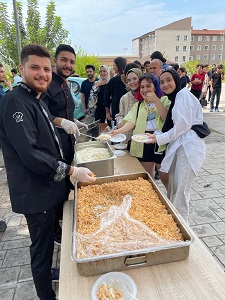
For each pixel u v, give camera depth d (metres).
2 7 9.62
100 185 1.63
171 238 1.11
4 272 2.18
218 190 3.45
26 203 1.39
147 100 2.42
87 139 2.76
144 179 1.75
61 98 2.28
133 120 2.58
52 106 2.24
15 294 1.95
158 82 2.46
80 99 5.54
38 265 1.57
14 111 1.23
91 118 4.80
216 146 5.31
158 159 2.54
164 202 1.41
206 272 1.02
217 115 8.48
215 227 2.66
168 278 0.99
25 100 1.31
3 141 1.36
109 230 1.18
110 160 1.81
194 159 2.10
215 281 0.98
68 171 1.35
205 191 3.43
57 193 1.51
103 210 1.39
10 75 9.09
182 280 0.98
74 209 1.32
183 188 2.19
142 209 1.37
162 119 2.43
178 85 2.28
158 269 1.03
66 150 2.32
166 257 1.04
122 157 2.48
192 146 2.10
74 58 2.32
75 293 0.94
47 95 2.16
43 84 1.39
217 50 63.25
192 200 3.21
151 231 1.16
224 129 6.61
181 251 1.04
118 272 1.00
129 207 1.38
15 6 6.49
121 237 1.12
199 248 1.15
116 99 3.98
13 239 2.61
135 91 2.94
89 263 0.98
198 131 2.12
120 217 1.29
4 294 1.96
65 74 2.30
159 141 2.10
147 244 1.06
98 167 1.79
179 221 1.20
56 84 2.26
